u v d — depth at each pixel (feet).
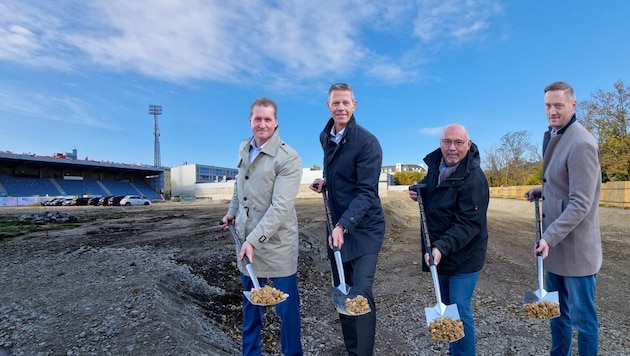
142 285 13.99
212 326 12.76
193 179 226.99
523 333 13.74
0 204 117.50
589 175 7.85
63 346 9.25
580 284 8.32
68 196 148.25
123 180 190.49
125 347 9.14
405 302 17.92
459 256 8.68
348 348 9.07
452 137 8.41
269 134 8.86
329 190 9.39
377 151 8.86
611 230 46.39
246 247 8.27
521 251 31.48
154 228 36.37
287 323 9.09
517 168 153.58
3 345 9.35
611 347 12.34
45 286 14.43
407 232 46.01
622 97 78.69
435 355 12.11
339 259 8.16
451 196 8.63
